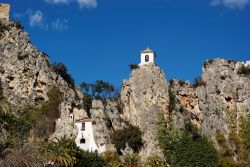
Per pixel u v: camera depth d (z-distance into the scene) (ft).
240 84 487.61
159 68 486.79
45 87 440.45
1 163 260.62
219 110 472.03
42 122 414.41
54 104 432.66
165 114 457.68
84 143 433.48
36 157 273.13
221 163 436.35
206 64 513.04
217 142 450.30
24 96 423.64
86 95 484.74
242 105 476.95
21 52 441.68
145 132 444.14
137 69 485.97
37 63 447.42
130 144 433.48
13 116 386.52
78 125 441.27
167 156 431.43
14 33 453.17
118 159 418.31
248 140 453.99
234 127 464.65
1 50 433.07
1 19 463.42
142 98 464.65
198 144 441.68
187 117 466.70
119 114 469.98
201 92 483.92
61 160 338.54
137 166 408.46
